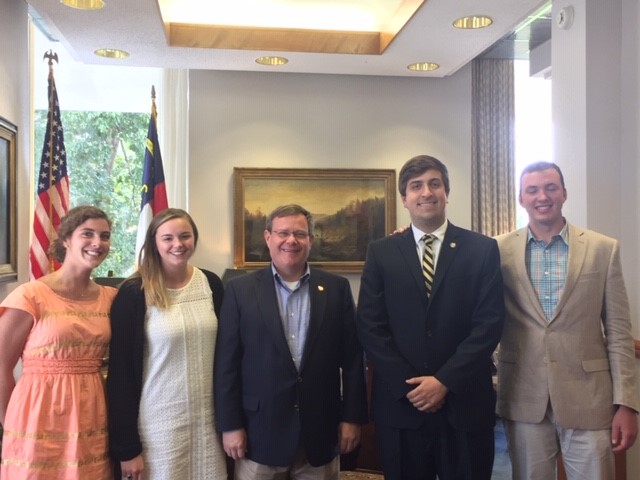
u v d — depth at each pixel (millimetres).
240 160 5297
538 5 3652
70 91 5617
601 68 3242
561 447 2234
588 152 3234
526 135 6184
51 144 4125
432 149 5477
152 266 2209
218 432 2207
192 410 2152
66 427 2041
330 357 2229
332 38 4535
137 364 2117
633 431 2133
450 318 2137
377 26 4660
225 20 4535
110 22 3875
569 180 3404
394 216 5402
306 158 5355
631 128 3162
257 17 4574
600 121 3238
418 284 2174
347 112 5387
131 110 5727
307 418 2146
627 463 2986
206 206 5281
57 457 2025
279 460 2117
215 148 5277
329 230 5355
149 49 4457
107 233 2209
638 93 3111
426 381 2061
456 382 2025
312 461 2143
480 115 6043
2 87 3652
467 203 5516
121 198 5836
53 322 2074
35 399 2035
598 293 2201
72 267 2158
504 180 6070
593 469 2139
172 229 2172
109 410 2102
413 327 2154
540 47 5633
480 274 2156
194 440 2154
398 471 2154
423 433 2137
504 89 6078
